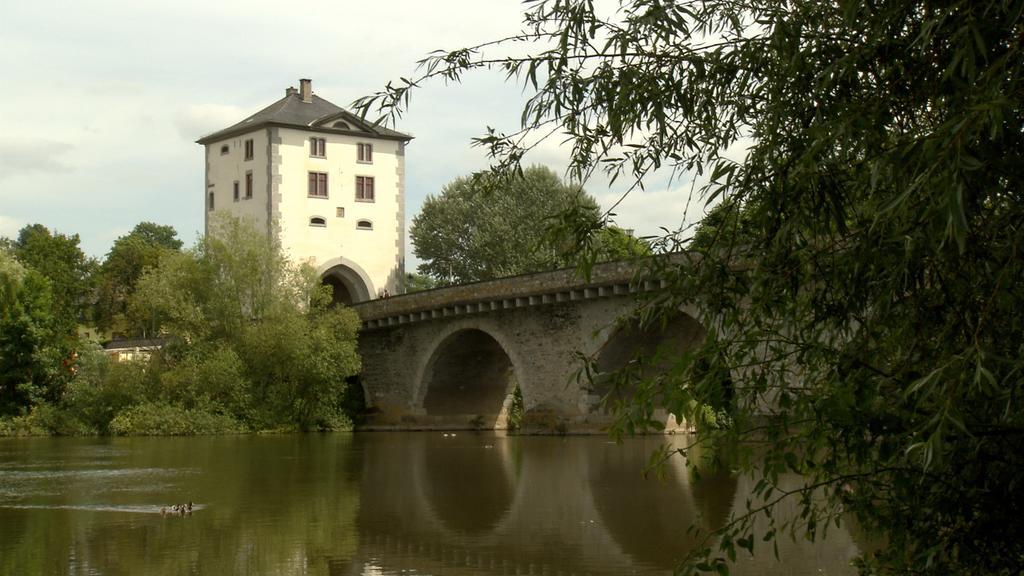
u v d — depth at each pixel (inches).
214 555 619.5
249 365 2046.0
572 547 641.6
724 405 229.9
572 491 940.6
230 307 2034.9
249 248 2062.0
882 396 233.0
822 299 241.4
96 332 3368.6
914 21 215.5
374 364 2269.9
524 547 644.1
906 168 192.5
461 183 2768.2
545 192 2583.7
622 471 1133.1
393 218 2474.2
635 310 256.5
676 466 1162.6
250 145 2394.2
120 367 2034.9
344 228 2415.1
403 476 1101.7
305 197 2373.3
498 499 888.9
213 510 820.6
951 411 184.2
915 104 222.5
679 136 256.7
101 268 3408.0
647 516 767.7
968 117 173.3
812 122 234.1
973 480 230.8
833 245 234.7
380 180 2463.1
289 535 692.1
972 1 194.9
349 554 624.1
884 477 247.4
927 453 180.7
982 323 192.1
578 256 257.0
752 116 245.3
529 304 1862.7
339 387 2076.8
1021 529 231.9
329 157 2405.3
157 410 1937.7
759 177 234.5
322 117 2393.0
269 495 921.5
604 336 1729.8
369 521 760.3
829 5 229.5
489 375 2229.3
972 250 207.8
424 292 2092.8
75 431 1983.3
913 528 244.4
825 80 217.6
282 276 2086.6
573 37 240.1
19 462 1294.3
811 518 247.0
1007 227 211.3
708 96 245.1
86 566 585.3
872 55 219.5
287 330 1996.8
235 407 1999.3
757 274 237.0
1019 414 213.2
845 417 223.8
